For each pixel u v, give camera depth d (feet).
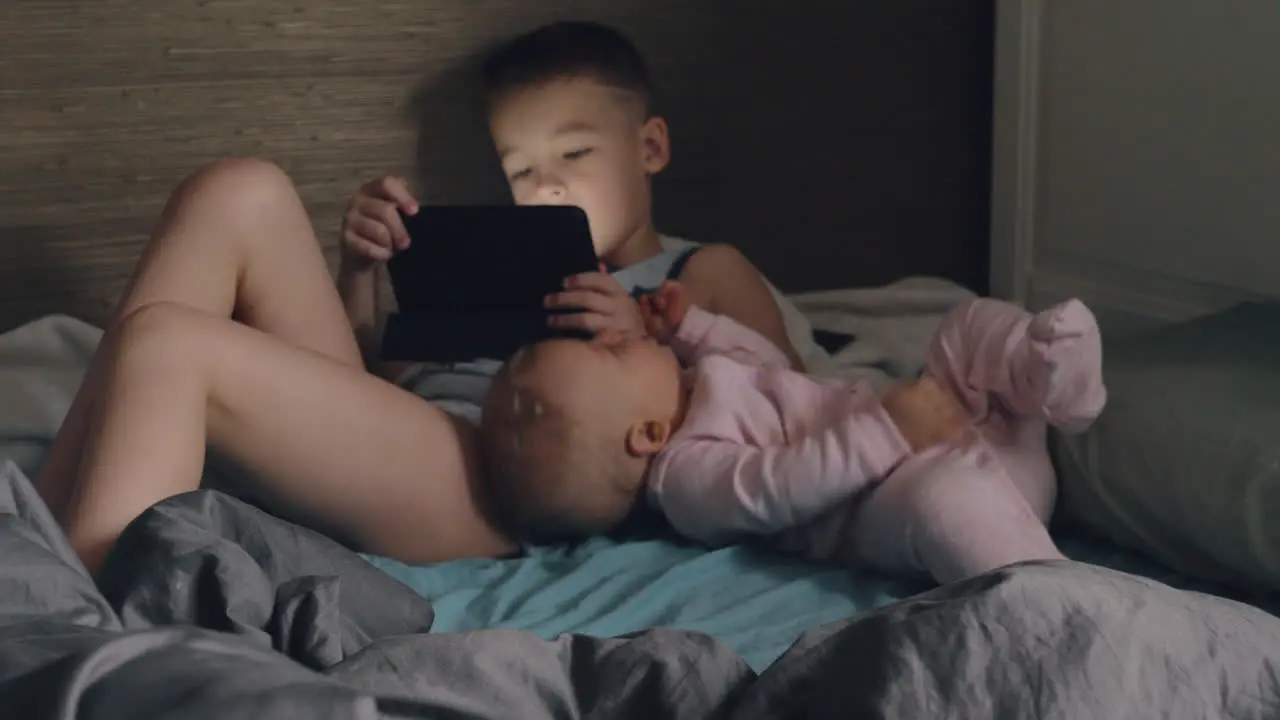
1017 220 6.42
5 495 2.50
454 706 2.26
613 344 4.00
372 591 2.90
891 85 6.48
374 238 4.22
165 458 3.02
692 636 2.51
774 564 3.77
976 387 3.89
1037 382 3.69
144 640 2.00
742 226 6.31
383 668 2.30
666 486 3.89
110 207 5.24
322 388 3.43
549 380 3.81
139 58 5.16
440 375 4.78
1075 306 3.65
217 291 3.74
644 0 5.92
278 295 3.89
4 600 2.21
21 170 5.08
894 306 5.89
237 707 1.80
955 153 6.73
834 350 5.57
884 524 3.58
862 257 6.62
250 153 5.39
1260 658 2.31
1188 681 2.24
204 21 5.22
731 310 5.17
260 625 2.51
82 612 2.27
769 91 6.23
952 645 2.23
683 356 4.53
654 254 5.50
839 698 2.24
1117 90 5.80
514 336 4.17
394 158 5.61
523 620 3.34
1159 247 5.71
